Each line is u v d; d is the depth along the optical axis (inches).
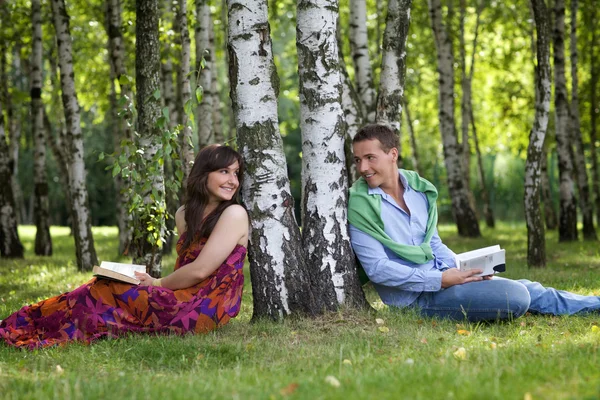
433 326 225.6
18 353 201.2
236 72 231.5
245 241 223.6
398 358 180.5
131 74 680.4
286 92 948.6
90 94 860.6
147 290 214.2
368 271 234.5
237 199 225.3
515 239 727.7
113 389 154.5
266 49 232.4
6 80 765.9
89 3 716.7
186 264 219.6
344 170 237.6
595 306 238.7
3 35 650.2
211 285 217.5
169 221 593.6
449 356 177.3
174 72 732.7
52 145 727.7
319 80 234.1
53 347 206.8
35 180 646.5
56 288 385.4
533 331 215.8
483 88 1054.4
